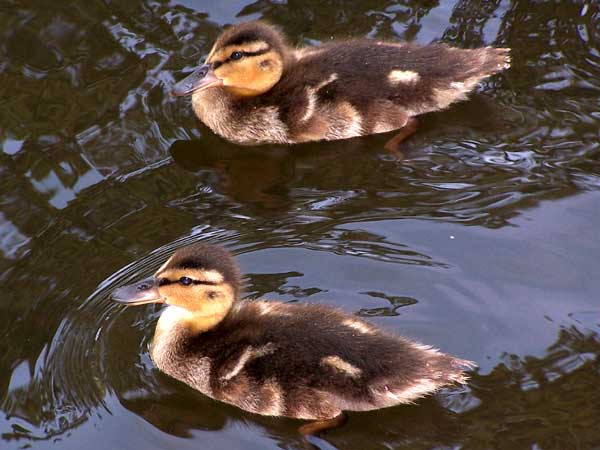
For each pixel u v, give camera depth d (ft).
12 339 35.09
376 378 31.14
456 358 32.17
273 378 31.89
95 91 47.24
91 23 51.08
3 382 33.58
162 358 34.01
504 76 47.80
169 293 33.81
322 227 39.70
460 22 51.19
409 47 46.78
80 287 37.17
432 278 36.83
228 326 33.81
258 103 46.06
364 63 45.78
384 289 36.47
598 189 41.11
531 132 44.52
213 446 31.14
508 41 49.83
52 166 43.01
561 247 38.22
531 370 32.96
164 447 31.17
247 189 42.39
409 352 31.65
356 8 52.42
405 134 45.19
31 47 49.52
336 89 45.21
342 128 45.21
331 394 31.45
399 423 31.32
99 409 32.55
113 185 42.29
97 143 44.45
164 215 40.73
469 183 41.91
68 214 40.65
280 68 46.24
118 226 40.09
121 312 36.17
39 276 37.65
